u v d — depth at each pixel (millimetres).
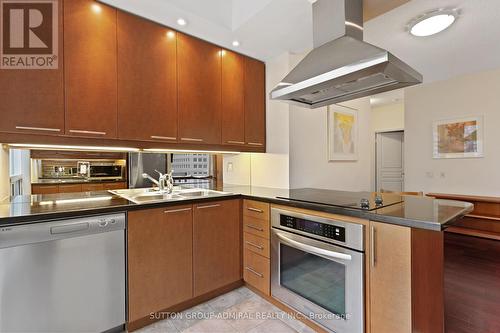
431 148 4348
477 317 1789
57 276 1368
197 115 2242
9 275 1244
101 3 1743
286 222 1817
